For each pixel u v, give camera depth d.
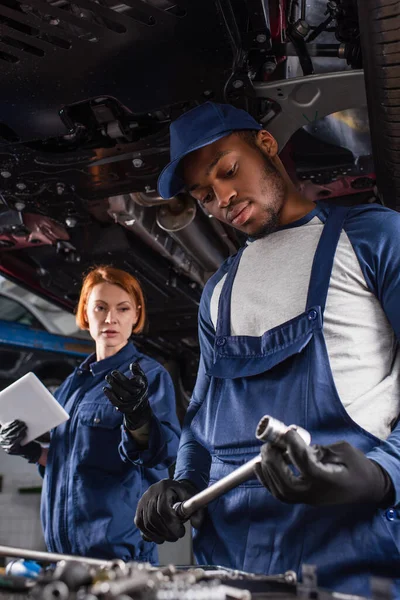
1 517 5.73
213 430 1.65
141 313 3.06
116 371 2.38
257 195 1.73
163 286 4.55
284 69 2.60
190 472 1.75
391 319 1.51
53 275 4.33
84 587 0.96
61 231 3.92
